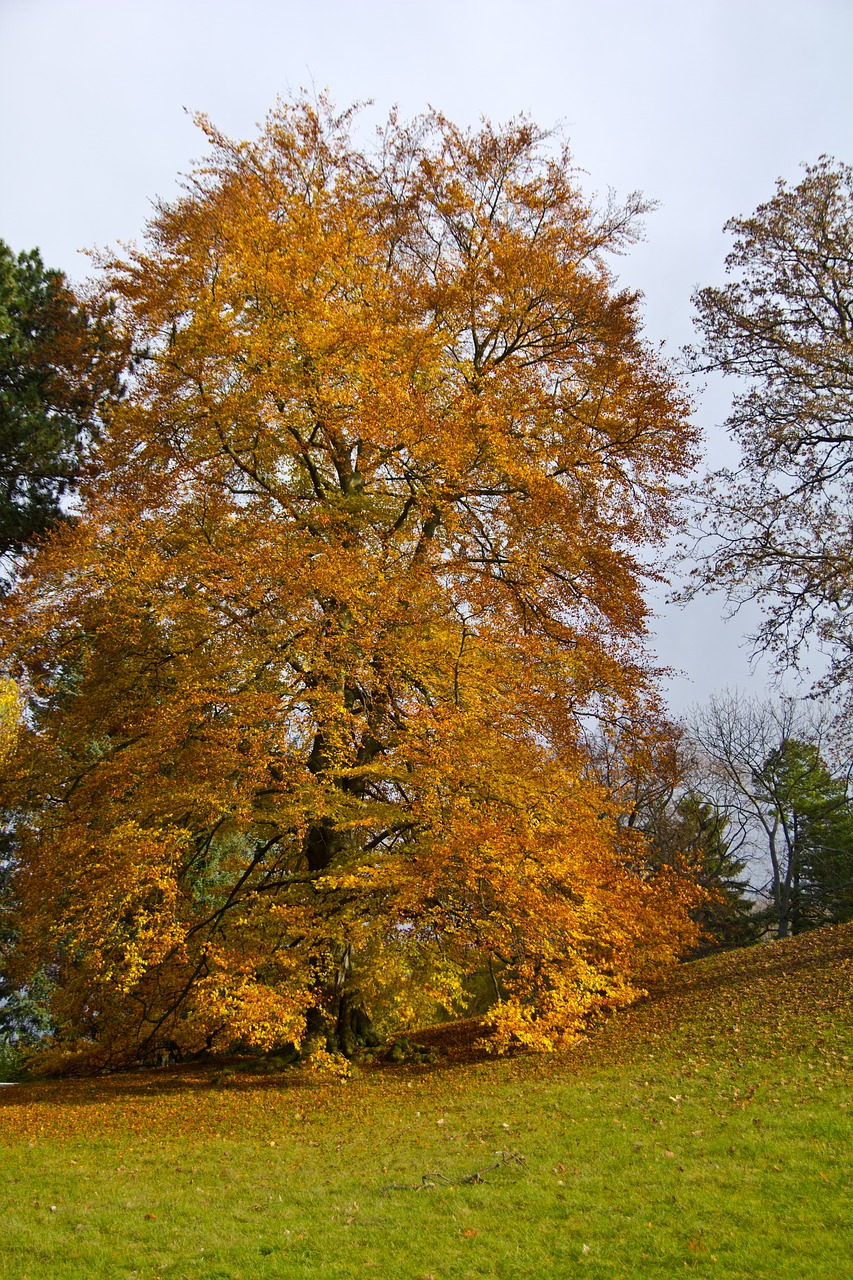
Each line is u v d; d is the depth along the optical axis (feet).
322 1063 45.37
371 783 52.65
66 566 45.03
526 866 44.27
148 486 47.34
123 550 45.98
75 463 62.85
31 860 47.39
